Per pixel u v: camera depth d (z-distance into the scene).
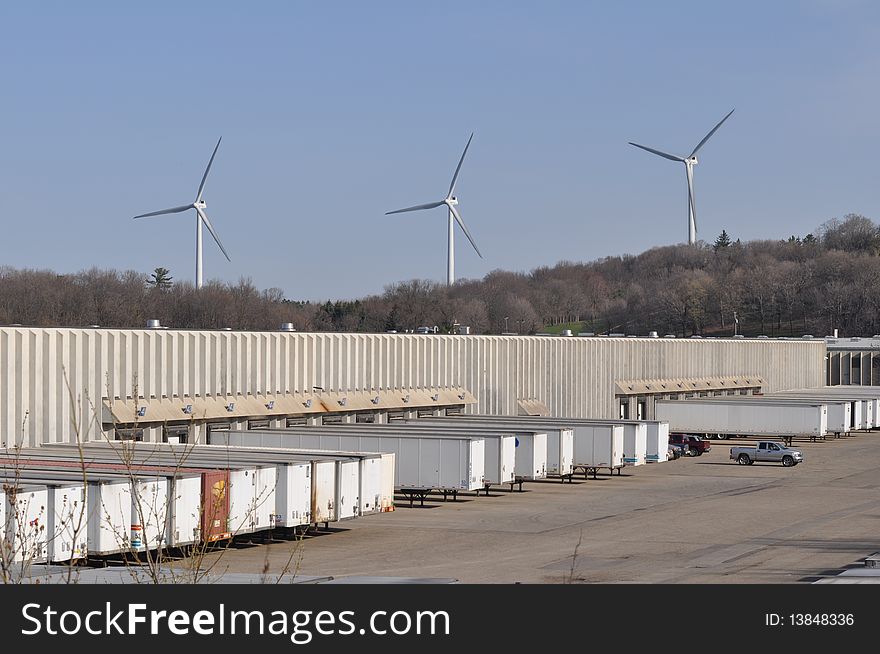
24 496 71.69
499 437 125.88
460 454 119.75
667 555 89.44
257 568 80.31
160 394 123.06
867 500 128.00
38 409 109.56
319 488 95.81
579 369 198.00
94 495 77.19
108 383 116.81
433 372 166.00
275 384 139.25
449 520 110.31
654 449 155.38
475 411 173.25
